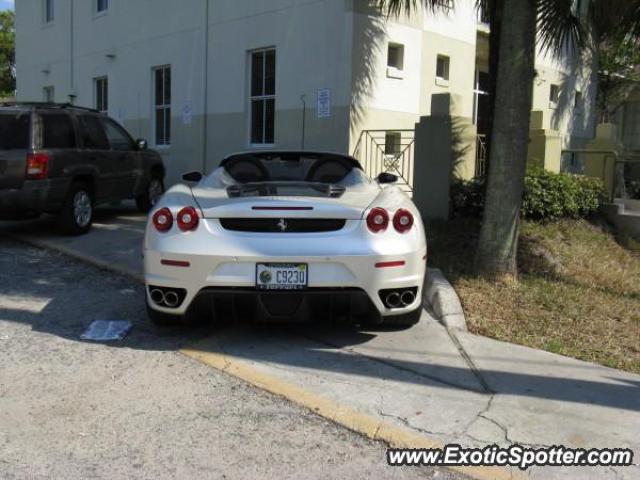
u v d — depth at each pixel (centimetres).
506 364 450
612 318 565
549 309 573
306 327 524
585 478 309
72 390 399
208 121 1376
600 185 1000
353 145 1084
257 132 1277
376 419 364
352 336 504
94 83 1786
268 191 499
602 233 931
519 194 633
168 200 477
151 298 465
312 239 440
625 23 689
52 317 547
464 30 1309
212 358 452
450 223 868
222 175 568
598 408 382
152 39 1523
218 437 344
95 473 308
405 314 474
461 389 407
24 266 742
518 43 602
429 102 1233
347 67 1072
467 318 542
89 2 1759
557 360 459
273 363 446
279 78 1197
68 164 885
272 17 1202
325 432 352
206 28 1353
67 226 901
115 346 477
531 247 788
